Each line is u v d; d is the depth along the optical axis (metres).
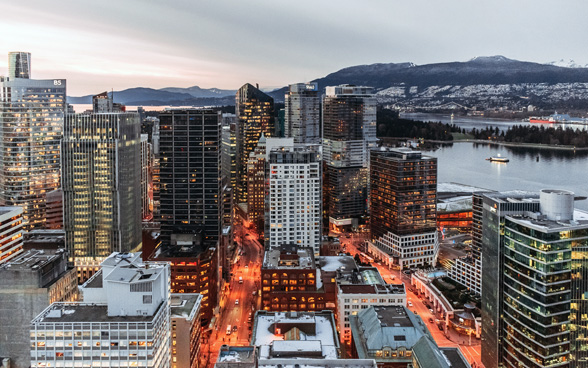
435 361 175.38
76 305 194.88
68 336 178.88
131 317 184.12
